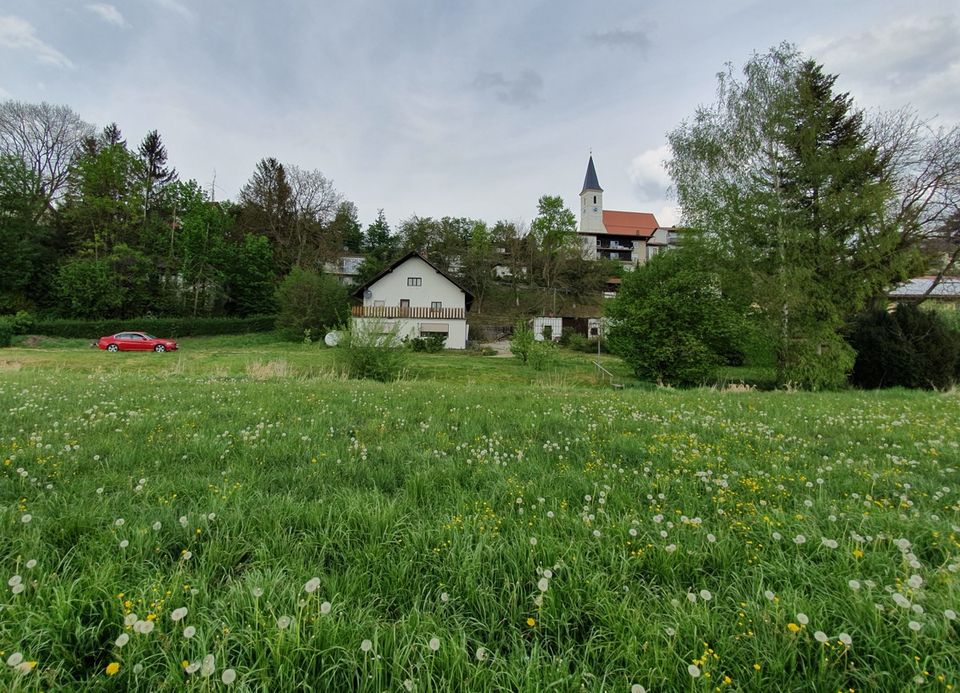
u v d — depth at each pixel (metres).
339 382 12.55
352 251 67.88
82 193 38.84
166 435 4.97
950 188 20.11
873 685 1.53
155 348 28.95
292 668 1.57
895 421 6.66
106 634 1.82
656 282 20.30
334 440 5.07
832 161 18.44
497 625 1.91
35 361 21.38
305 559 2.39
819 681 1.55
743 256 18.92
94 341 32.38
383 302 39.38
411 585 2.19
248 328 39.66
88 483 3.34
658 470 4.01
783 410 8.13
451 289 39.69
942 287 26.14
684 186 20.36
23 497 3.02
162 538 2.50
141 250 38.78
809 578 2.15
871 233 17.80
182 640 1.68
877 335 18.80
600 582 2.09
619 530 2.60
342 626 1.76
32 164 38.53
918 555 2.41
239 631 1.71
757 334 18.61
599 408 7.92
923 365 17.78
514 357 31.42
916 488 3.52
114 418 5.60
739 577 2.20
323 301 37.47
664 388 15.19
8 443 4.31
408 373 21.12
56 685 1.50
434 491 3.41
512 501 3.19
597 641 1.78
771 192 18.77
